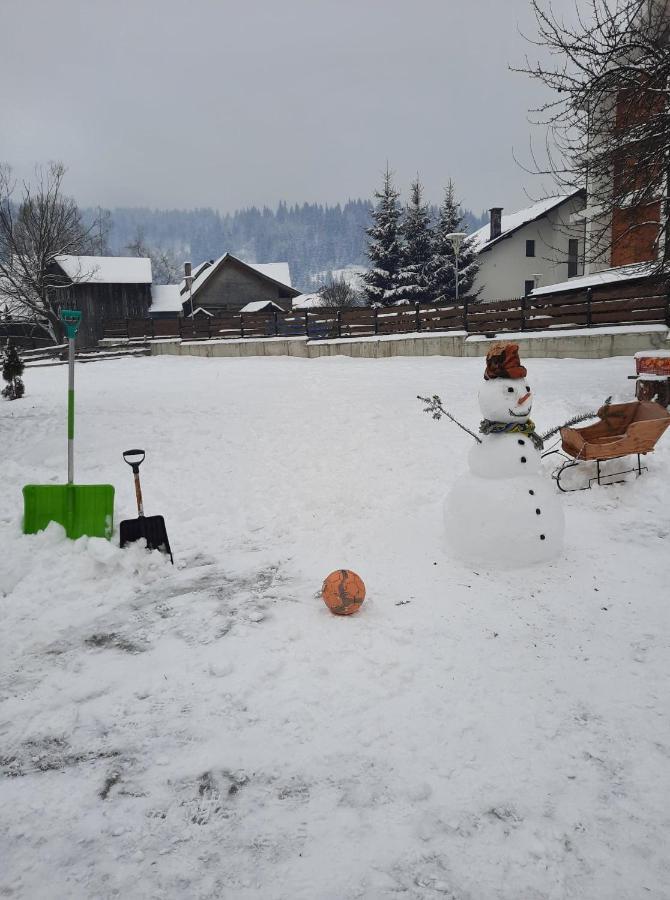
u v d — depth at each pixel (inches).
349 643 185.2
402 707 153.9
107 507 265.9
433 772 131.4
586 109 409.4
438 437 442.9
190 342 1370.6
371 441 443.8
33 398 787.4
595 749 136.7
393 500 327.0
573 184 422.0
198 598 223.6
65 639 198.5
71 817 122.8
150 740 145.6
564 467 315.9
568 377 671.1
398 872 107.1
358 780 129.8
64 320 269.7
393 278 1881.2
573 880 104.8
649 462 322.0
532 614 197.5
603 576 221.9
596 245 449.4
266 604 215.2
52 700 163.5
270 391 733.9
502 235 1815.9
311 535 286.0
